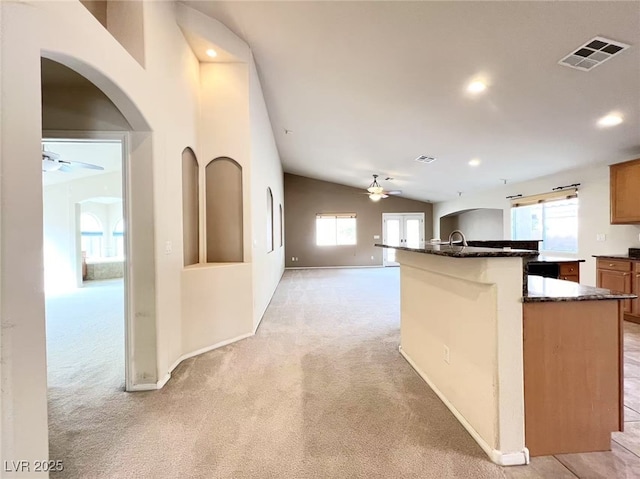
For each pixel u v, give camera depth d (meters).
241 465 1.52
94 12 2.18
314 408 2.02
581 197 4.95
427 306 2.37
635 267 3.78
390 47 2.93
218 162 3.57
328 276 8.51
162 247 2.46
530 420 1.57
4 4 1.14
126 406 2.07
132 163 2.33
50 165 4.70
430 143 5.20
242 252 3.58
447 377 2.04
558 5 2.11
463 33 2.54
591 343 1.61
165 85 2.57
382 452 1.61
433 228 10.80
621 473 1.45
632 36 2.24
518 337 1.55
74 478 1.44
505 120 3.87
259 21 3.03
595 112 3.29
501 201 7.07
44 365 1.25
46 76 2.20
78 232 7.30
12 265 1.15
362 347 3.13
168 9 2.64
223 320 3.24
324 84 3.96
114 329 3.84
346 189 10.64
